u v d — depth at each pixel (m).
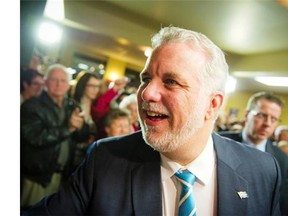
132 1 2.95
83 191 0.76
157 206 0.72
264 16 2.63
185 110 0.66
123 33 3.55
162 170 0.76
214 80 0.70
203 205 0.75
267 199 0.81
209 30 3.36
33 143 1.63
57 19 3.59
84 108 1.99
